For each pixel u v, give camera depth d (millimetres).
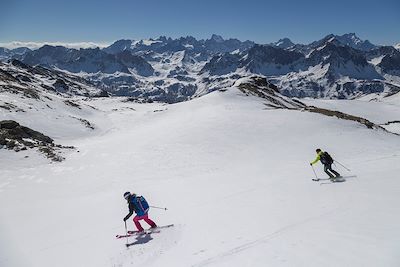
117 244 14250
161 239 13703
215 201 18844
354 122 50844
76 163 36938
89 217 19578
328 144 38781
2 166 34625
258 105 73625
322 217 12773
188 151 38312
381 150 35125
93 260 12898
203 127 47938
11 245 15875
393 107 170875
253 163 33031
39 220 20047
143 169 33281
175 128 49812
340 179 20422
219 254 10656
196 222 15070
